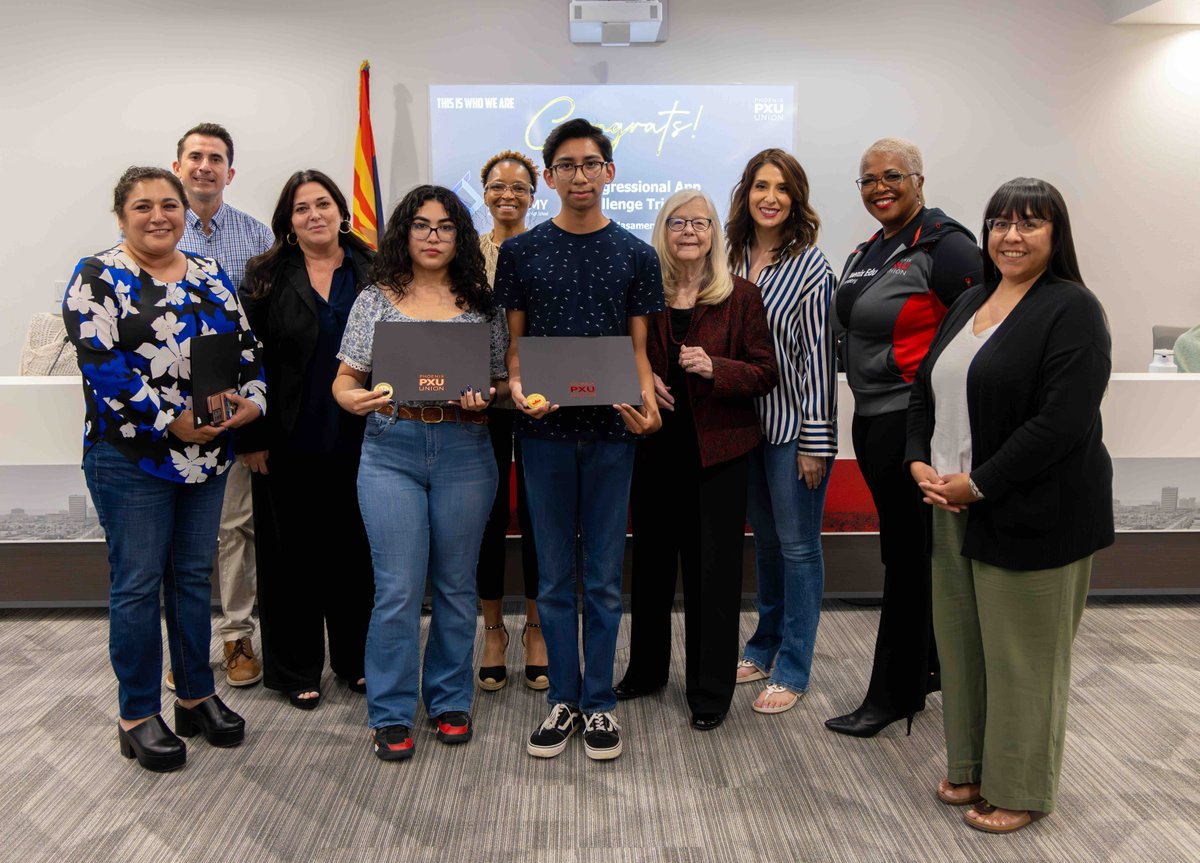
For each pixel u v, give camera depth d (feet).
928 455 6.84
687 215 7.61
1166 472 11.06
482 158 16.69
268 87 16.37
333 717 8.46
